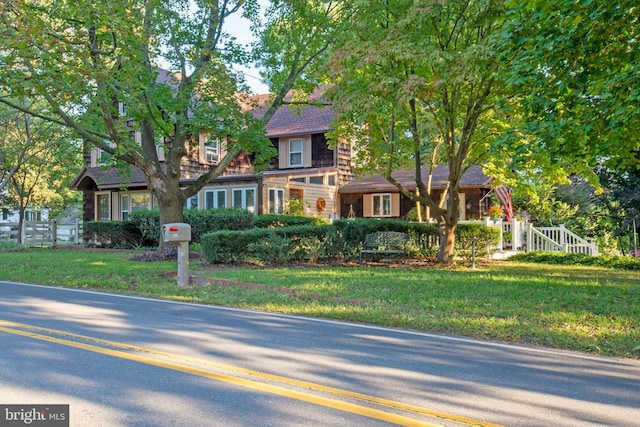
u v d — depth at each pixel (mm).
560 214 26109
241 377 4969
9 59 11773
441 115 14070
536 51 8539
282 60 16609
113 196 26766
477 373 5277
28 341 6230
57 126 22797
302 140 28375
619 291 10234
